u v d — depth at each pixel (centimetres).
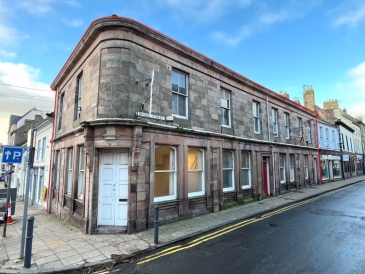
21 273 498
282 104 1800
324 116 2720
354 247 603
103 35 829
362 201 1309
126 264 550
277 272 478
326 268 488
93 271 519
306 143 2092
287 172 1738
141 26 851
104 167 807
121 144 766
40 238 733
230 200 1198
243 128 1353
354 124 3841
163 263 546
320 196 1552
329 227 792
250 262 533
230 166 1262
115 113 780
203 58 1103
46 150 1513
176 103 1001
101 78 807
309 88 2723
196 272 495
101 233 752
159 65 927
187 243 680
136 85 834
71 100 1125
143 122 786
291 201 1336
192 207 988
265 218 964
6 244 699
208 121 1118
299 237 698
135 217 769
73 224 895
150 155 834
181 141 958
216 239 708
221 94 1263
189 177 1024
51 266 527
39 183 1627
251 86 1440
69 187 1073
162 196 902
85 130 782
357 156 3722
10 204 1000
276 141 1659
